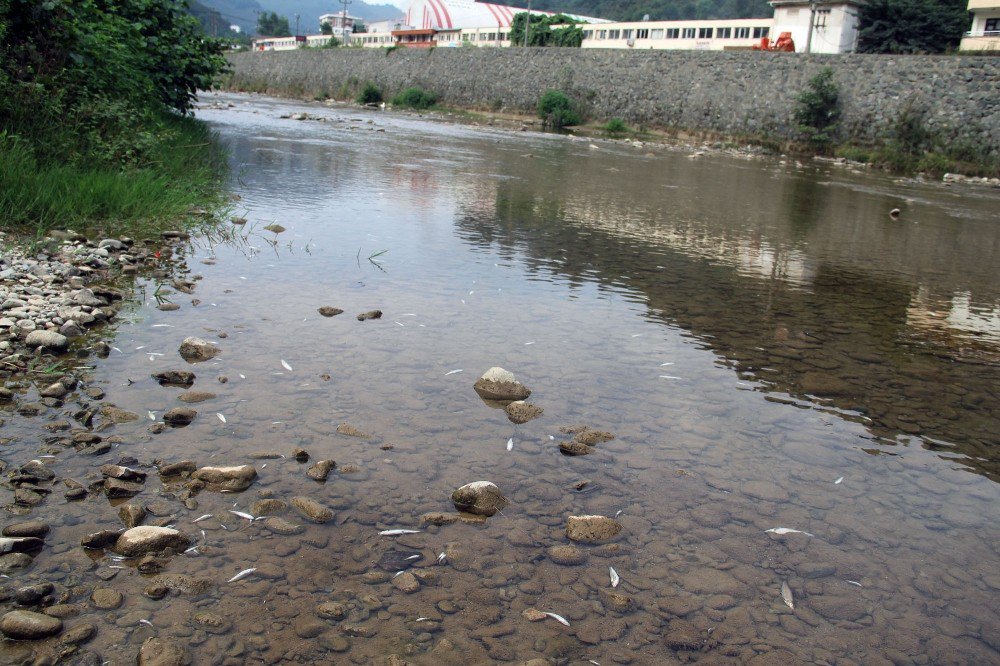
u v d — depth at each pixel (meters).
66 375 3.38
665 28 37.88
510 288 5.41
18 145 6.37
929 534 2.65
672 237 7.94
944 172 19.28
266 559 2.26
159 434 2.94
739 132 24.75
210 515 2.45
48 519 2.34
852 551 2.52
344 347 4.00
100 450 2.75
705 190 12.58
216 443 2.90
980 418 3.70
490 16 54.81
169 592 2.09
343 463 2.83
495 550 2.39
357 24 90.94
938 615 2.23
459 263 6.03
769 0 31.80
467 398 3.48
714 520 2.65
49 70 7.52
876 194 14.11
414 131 21.61
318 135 17.23
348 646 1.93
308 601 2.10
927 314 5.61
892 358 4.53
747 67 25.06
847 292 6.12
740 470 3.01
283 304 4.63
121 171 7.24
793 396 3.82
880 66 21.78
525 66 33.06
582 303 5.18
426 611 2.09
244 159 11.45
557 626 2.07
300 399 3.34
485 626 2.05
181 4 12.62
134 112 8.16
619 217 8.97
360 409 3.29
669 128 26.91
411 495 2.65
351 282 5.24
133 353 3.70
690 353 4.35
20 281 4.47
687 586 2.29
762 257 7.25
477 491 2.62
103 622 1.95
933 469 3.14
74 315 4.00
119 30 8.75
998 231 10.20
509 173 12.72
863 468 3.11
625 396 3.65
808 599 2.26
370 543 2.38
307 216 7.47
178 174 8.36
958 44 30.75
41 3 7.43
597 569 2.34
